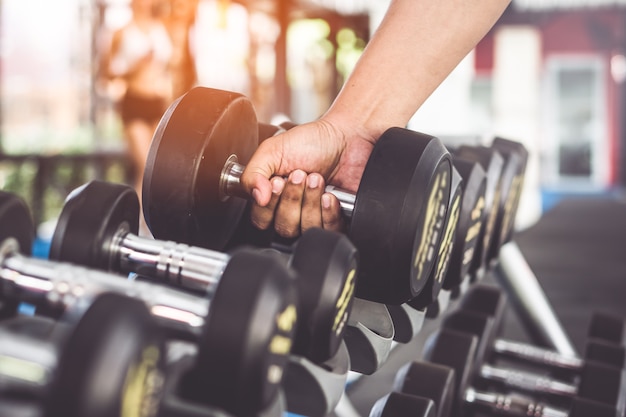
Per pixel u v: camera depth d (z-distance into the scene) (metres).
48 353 0.38
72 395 0.31
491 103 9.76
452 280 0.79
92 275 0.47
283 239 0.70
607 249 4.63
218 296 0.39
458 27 0.69
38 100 6.14
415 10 0.70
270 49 5.89
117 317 0.33
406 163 0.57
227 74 5.09
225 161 0.65
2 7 6.01
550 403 1.12
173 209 0.61
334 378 0.53
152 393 0.34
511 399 1.00
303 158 0.66
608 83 9.81
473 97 9.77
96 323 0.33
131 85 2.87
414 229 0.56
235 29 5.14
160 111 2.91
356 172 0.70
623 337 1.31
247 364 0.39
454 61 0.70
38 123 6.13
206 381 0.39
